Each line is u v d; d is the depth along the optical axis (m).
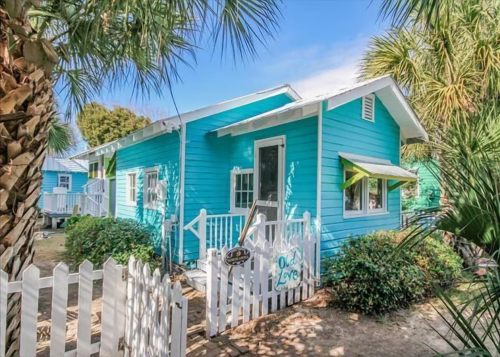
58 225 12.95
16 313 1.98
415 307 4.35
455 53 6.14
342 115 5.62
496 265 1.62
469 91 5.81
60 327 2.21
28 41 1.71
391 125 6.90
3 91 1.65
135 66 3.35
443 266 4.89
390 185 6.87
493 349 3.03
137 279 2.60
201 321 3.81
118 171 9.77
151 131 6.29
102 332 2.50
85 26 2.60
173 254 6.26
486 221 1.64
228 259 3.57
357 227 5.87
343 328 3.70
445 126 5.11
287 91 8.09
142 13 2.51
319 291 4.84
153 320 2.37
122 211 9.28
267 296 4.05
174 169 6.43
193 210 6.32
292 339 3.41
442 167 2.01
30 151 1.83
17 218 1.84
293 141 5.58
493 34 5.85
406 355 3.13
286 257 4.32
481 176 1.71
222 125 6.84
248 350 3.15
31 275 2.00
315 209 5.13
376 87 5.71
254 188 6.32
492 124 2.87
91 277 2.41
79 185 19.06
